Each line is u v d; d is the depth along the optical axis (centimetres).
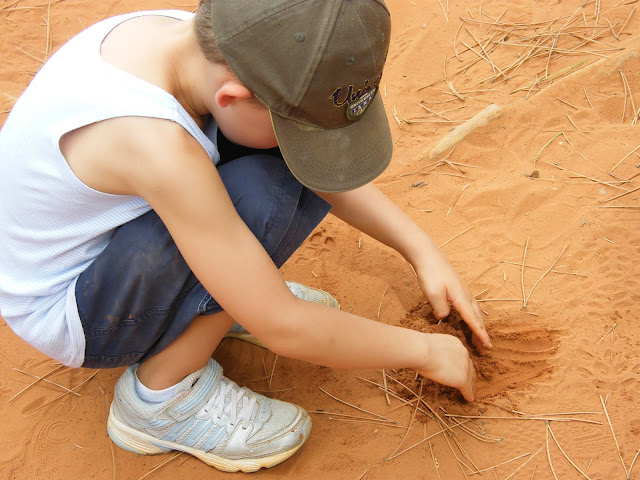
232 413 84
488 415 89
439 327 95
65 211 74
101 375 96
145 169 68
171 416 83
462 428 88
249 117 70
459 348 84
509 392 90
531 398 89
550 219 107
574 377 90
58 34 156
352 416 90
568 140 117
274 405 87
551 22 144
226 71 68
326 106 67
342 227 111
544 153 116
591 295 98
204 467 87
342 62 65
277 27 64
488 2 152
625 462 83
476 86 133
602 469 83
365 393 92
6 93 141
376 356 79
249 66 66
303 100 66
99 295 77
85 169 71
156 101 69
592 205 108
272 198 77
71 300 77
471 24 147
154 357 83
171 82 72
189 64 71
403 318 98
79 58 73
